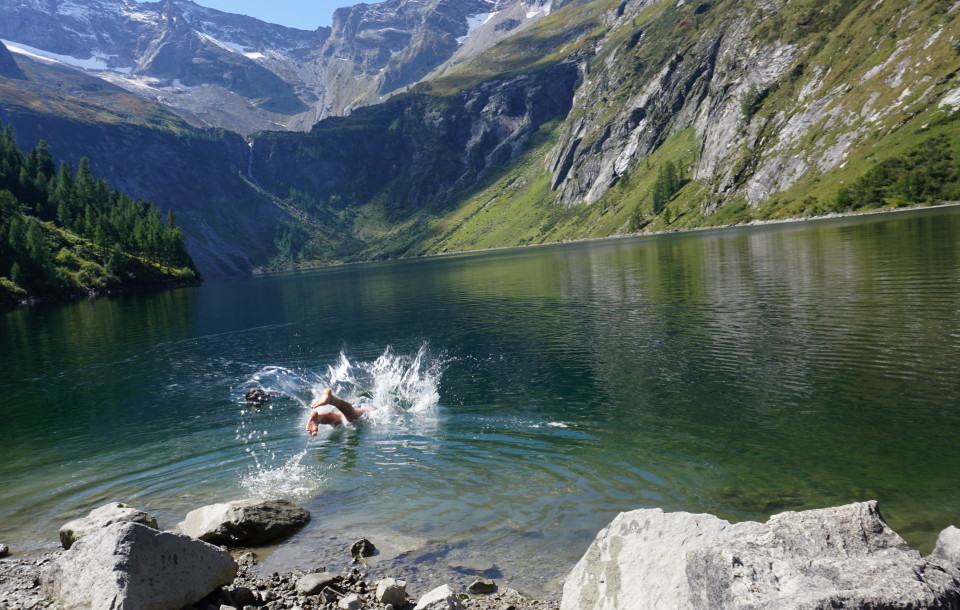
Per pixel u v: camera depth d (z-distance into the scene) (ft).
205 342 136.46
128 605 26.25
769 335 87.20
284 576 33.19
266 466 50.52
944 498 36.04
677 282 174.19
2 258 416.26
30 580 32.83
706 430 51.16
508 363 86.07
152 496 45.73
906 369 63.31
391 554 34.88
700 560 21.33
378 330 136.15
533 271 302.66
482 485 43.55
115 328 184.24
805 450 45.11
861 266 160.25
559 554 33.58
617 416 57.11
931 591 16.63
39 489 48.34
